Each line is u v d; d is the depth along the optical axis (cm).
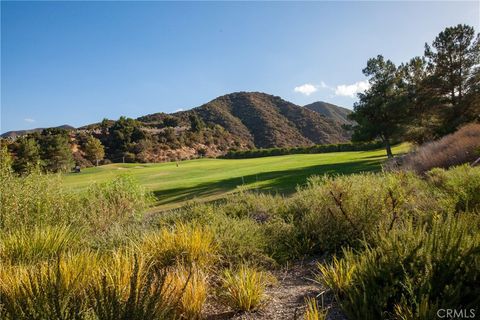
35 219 722
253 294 340
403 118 3484
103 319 259
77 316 260
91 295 283
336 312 305
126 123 10131
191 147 10875
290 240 546
